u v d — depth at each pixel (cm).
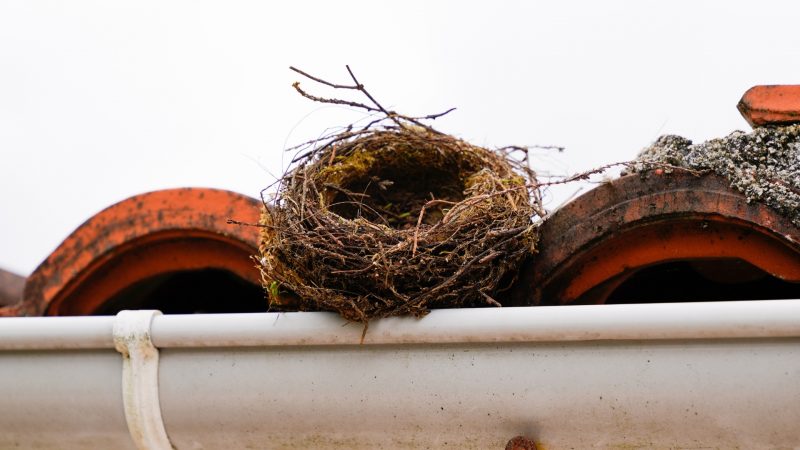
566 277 107
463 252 102
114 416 105
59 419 106
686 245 105
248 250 113
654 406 99
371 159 111
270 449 104
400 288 101
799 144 104
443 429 102
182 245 115
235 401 103
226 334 102
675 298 115
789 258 103
